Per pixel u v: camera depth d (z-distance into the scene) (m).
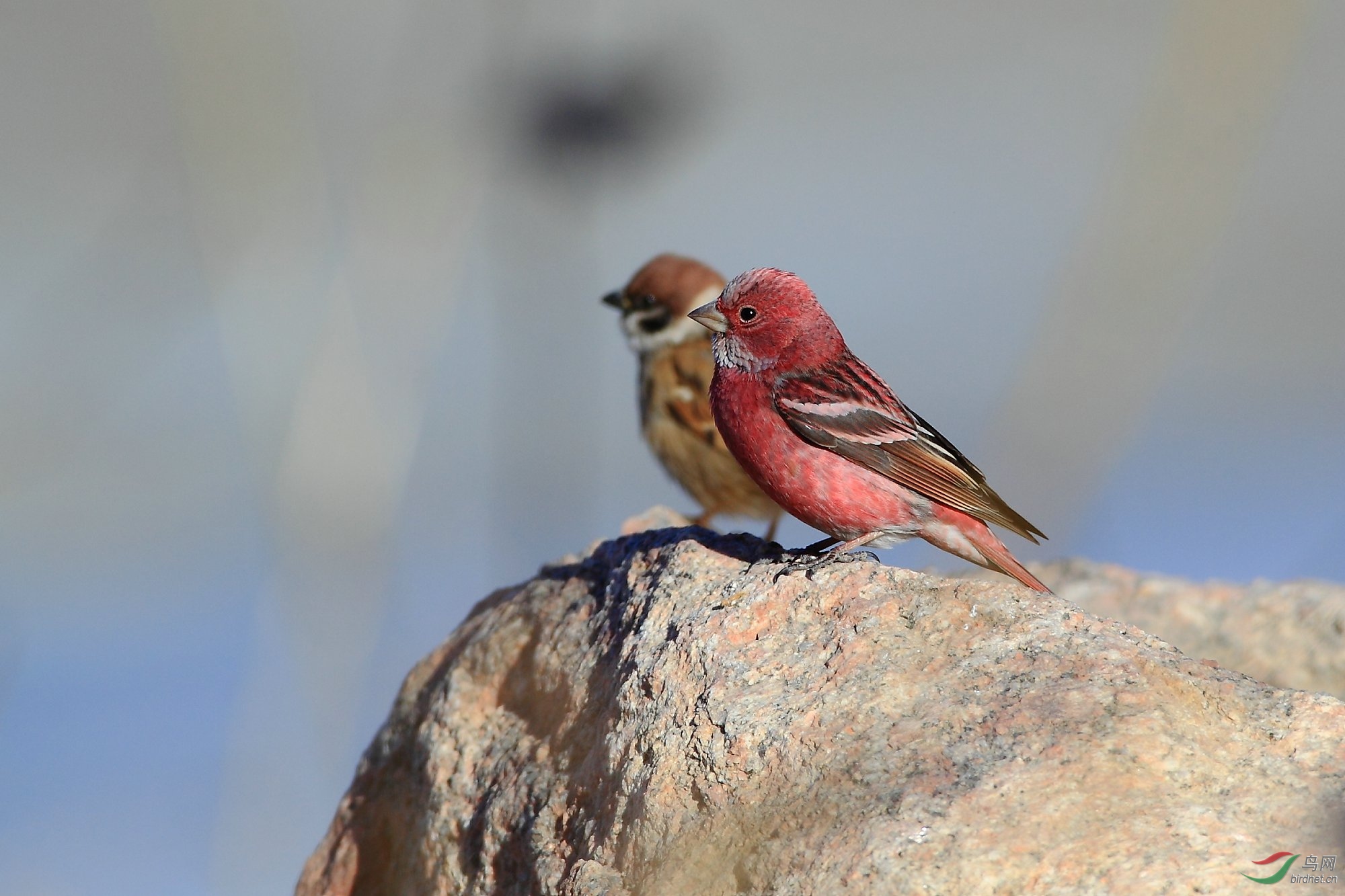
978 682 6.71
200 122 12.52
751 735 6.74
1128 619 11.08
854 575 7.55
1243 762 6.14
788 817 6.30
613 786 7.18
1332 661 10.48
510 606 9.02
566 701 8.15
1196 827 5.81
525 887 7.44
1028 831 5.86
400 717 9.23
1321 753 6.16
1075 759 6.14
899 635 7.09
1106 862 5.70
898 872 5.79
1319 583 11.20
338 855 8.95
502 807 7.86
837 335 9.98
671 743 7.01
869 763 6.36
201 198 12.62
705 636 7.41
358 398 11.80
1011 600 7.15
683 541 8.45
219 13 12.39
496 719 8.56
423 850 8.32
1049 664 6.73
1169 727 6.29
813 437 9.52
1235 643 10.77
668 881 6.46
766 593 7.58
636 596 8.22
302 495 11.50
